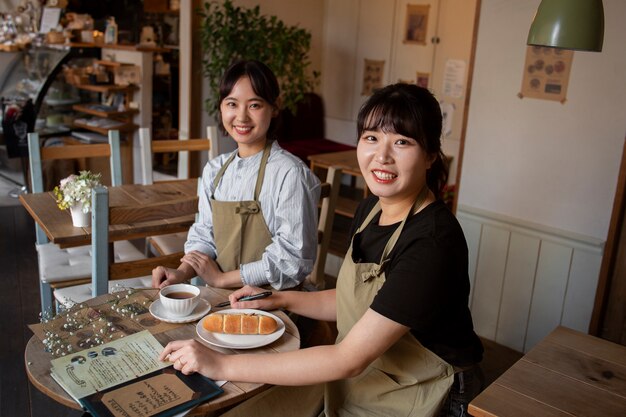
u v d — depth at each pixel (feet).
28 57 16.67
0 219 14.56
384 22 17.17
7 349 9.00
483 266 10.10
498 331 10.11
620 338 8.76
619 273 8.62
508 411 4.32
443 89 16.12
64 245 7.11
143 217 6.36
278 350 4.61
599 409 4.44
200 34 15.17
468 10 15.24
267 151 6.36
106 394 3.92
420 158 4.27
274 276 5.98
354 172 13.55
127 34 17.71
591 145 8.64
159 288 5.65
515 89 9.26
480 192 9.98
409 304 4.08
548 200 9.22
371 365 4.72
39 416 7.50
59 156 9.61
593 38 5.58
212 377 4.17
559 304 9.29
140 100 16.55
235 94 6.12
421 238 4.25
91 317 4.98
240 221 6.18
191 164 16.37
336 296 5.05
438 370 4.52
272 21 15.17
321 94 19.25
